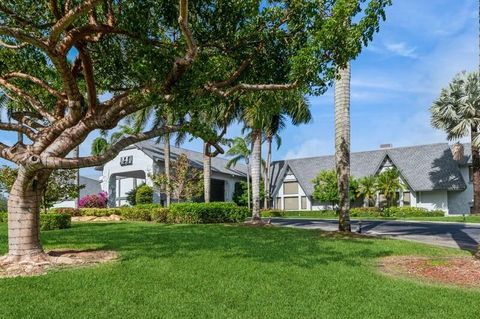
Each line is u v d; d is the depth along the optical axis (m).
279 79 11.24
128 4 9.67
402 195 42.56
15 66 11.57
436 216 36.78
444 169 41.16
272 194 49.16
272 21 10.42
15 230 9.60
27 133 10.23
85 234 16.47
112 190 42.69
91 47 11.24
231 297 7.03
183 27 7.96
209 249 12.08
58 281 7.87
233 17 10.33
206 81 9.69
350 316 6.19
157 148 43.97
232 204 25.48
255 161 25.28
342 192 17.78
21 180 9.49
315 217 38.78
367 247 13.18
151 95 9.03
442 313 6.39
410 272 9.50
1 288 7.36
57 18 8.84
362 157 47.16
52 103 12.54
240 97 11.88
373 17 8.41
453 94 36.44
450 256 11.70
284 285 7.89
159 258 10.41
